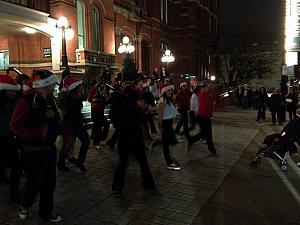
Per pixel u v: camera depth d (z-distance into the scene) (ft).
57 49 53.21
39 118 12.42
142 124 17.01
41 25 49.98
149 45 96.58
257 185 18.58
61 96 20.08
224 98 84.53
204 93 25.99
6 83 15.89
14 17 43.96
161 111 21.22
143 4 93.71
